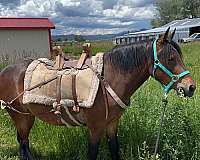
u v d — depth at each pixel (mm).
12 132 6863
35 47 23359
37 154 5805
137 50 4340
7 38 22531
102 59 4461
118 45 4520
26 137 5434
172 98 5434
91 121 4441
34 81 4770
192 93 4117
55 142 5883
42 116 4883
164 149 4789
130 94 4453
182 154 4758
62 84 4520
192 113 4992
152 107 5387
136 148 5094
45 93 4648
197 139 4797
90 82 4348
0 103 5492
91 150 4523
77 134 5535
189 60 18094
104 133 4910
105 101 4336
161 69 4207
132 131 5219
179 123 4859
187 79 4109
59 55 4793
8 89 5137
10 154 5906
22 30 22922
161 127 4676
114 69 4359
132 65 4328
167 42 4203
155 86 7012
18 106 5129
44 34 23594
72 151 5555
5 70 5242
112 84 4348
